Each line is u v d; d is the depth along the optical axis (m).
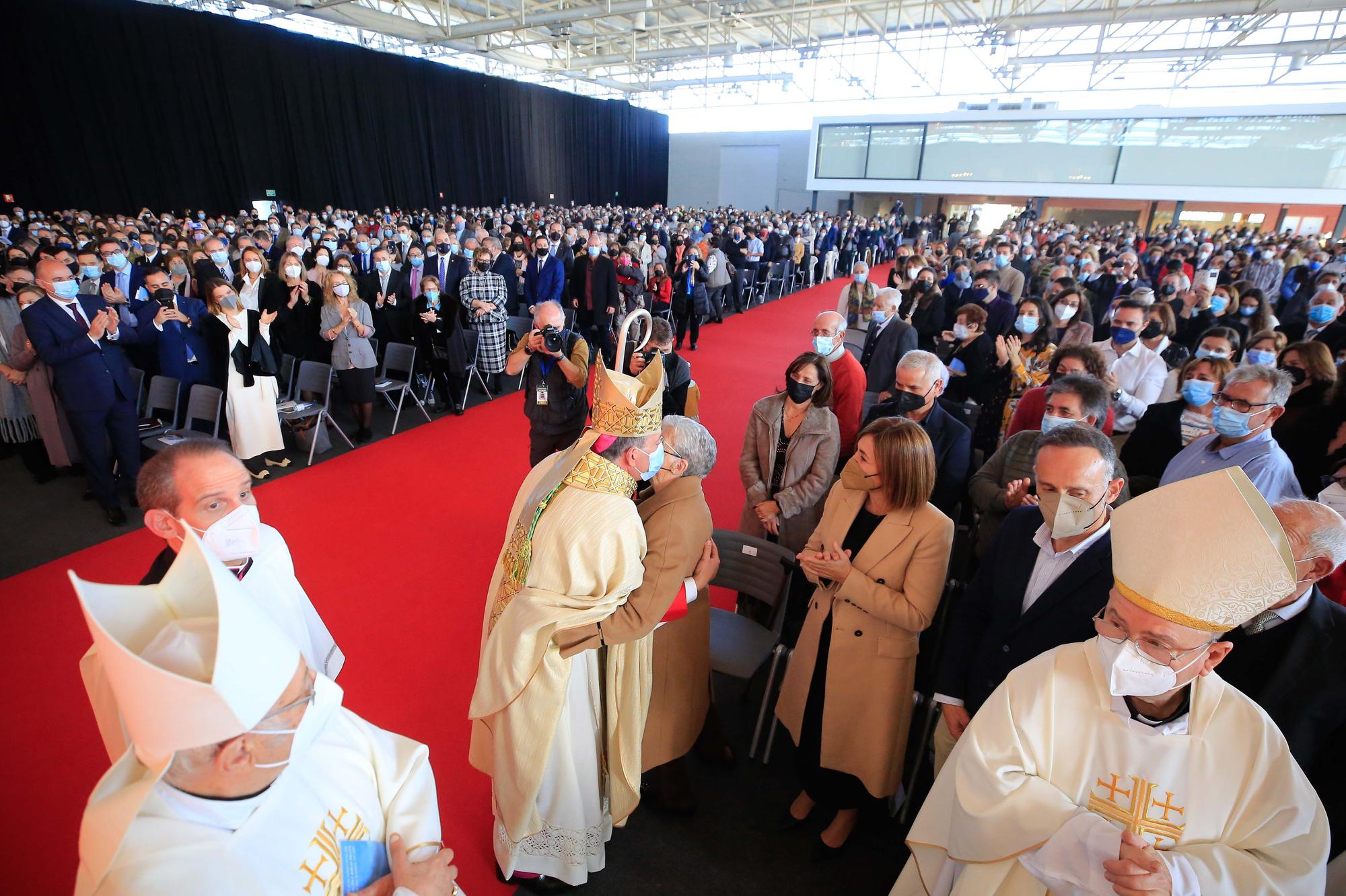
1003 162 19.45
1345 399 3.02
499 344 6.42
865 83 20.38
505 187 22.81
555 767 1.72
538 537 1.56
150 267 5.70
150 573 1.42
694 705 2.04
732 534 2.62
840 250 17.33
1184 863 0.99
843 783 2.03
